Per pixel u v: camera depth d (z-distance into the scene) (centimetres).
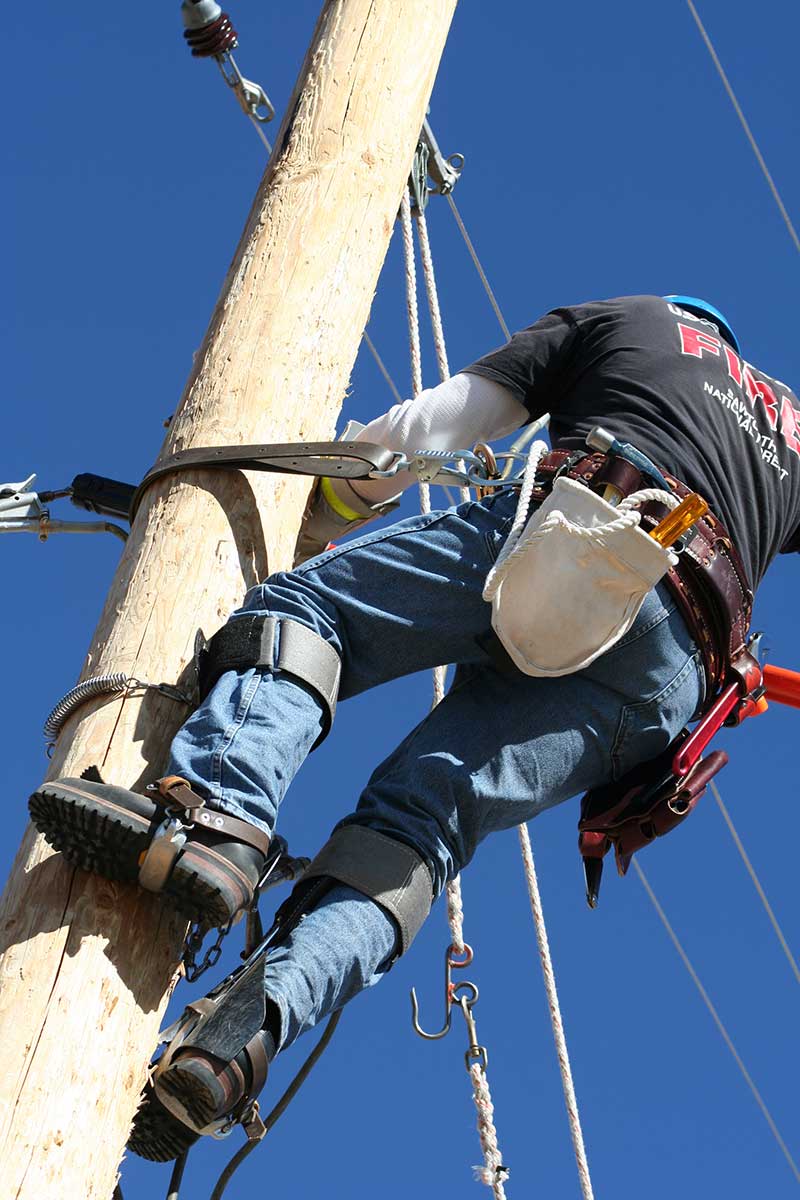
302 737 377
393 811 400
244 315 463
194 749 368
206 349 461
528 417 451
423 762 405
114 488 512
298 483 451
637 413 423
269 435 444
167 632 404
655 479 406
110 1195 346
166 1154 372
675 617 409
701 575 410
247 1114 368
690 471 415
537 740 407
